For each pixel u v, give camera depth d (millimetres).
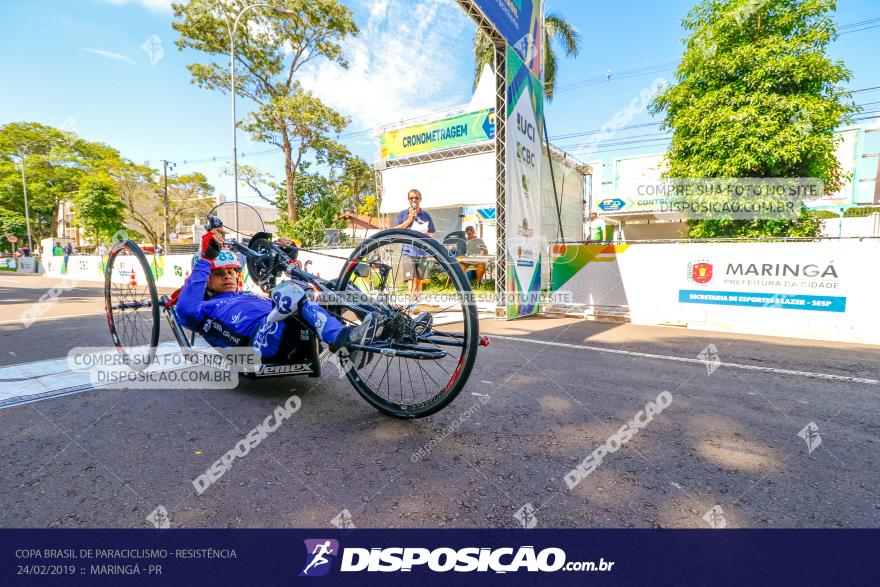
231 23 16859
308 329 2561
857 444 2186
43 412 2512
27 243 35531
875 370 3590
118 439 2166
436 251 2301
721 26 8367
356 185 22281
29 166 31797
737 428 2379
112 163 27828
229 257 3096
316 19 17234
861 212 13969
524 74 7117
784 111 7879
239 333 2766
